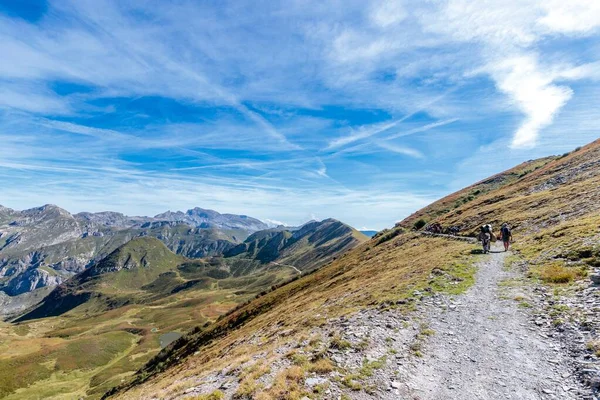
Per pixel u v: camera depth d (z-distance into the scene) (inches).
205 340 2883.9
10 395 5718.5
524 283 834.8
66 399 5378.9
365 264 2388.0
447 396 436.5
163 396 711.7
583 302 626.5
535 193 2400.3
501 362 499.8
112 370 6712.6
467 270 1093.8
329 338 690.2
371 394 458.9
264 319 2018.9
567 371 442.3
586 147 3316.9
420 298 866.1
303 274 4414.4
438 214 4003.4
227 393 549.6
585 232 1014.4
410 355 562.3
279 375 540.4
